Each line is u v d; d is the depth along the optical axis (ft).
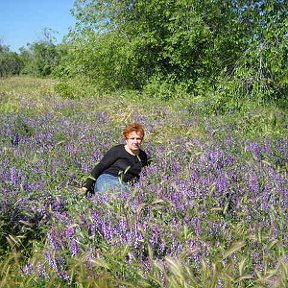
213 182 16.01
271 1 42.88
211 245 11.99
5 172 18.16
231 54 51.88
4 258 12.98
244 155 22.38
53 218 13.99
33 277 11.24
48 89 75.46
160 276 10.50
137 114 38.86
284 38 38.60
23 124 30.50
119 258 11.50
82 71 66.03
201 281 9.98
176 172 19.20
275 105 38.45
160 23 57.82
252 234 12.67
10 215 14.23
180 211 13.85
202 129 31.78
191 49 54.65
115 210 13.61
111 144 24.88
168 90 55.57
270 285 9.93
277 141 25.40
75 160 21.56
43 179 18.17
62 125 31.12
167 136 28.96
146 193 15.10
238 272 10.69
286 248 12.20
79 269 11.50
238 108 38.83
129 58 59.47
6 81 123.75
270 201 15.35
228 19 49.70
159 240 12.34
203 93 53.42
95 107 44.32
